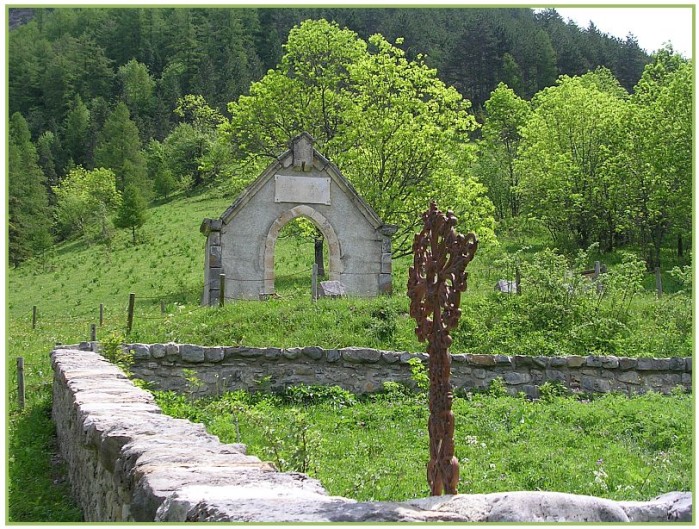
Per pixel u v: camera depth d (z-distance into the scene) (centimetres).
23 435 1230
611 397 1466
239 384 1505
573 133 4541
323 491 463
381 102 3272
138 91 11144
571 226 4559
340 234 2453
